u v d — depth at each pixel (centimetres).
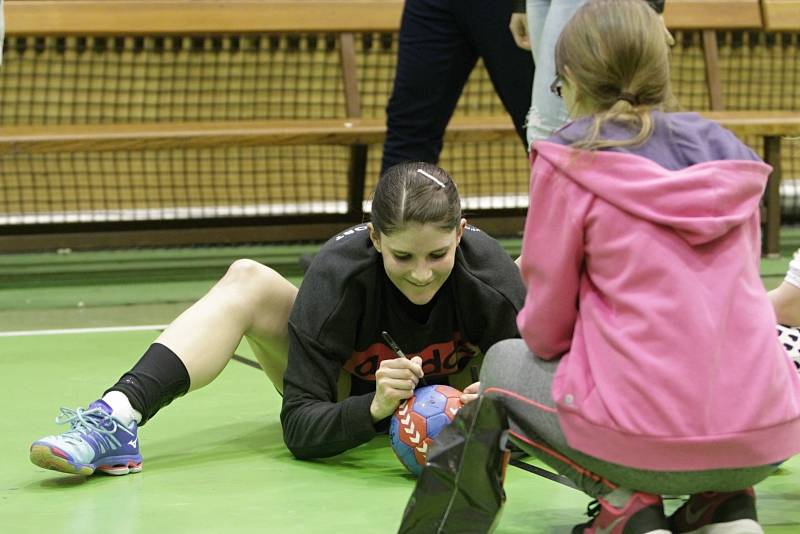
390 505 341
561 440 280
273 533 317
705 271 271
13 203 1004
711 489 276
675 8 904
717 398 265
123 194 1034
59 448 352
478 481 283
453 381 407
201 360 384
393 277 354
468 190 1049
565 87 298
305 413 373
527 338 288
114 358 566
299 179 1066
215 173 1049
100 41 1017
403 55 664
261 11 847
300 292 384
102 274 856
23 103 1012
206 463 389
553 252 279
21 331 637
